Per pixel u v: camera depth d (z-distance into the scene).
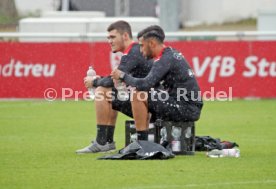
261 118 50.56
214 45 59.56
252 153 34.50
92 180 27.45
